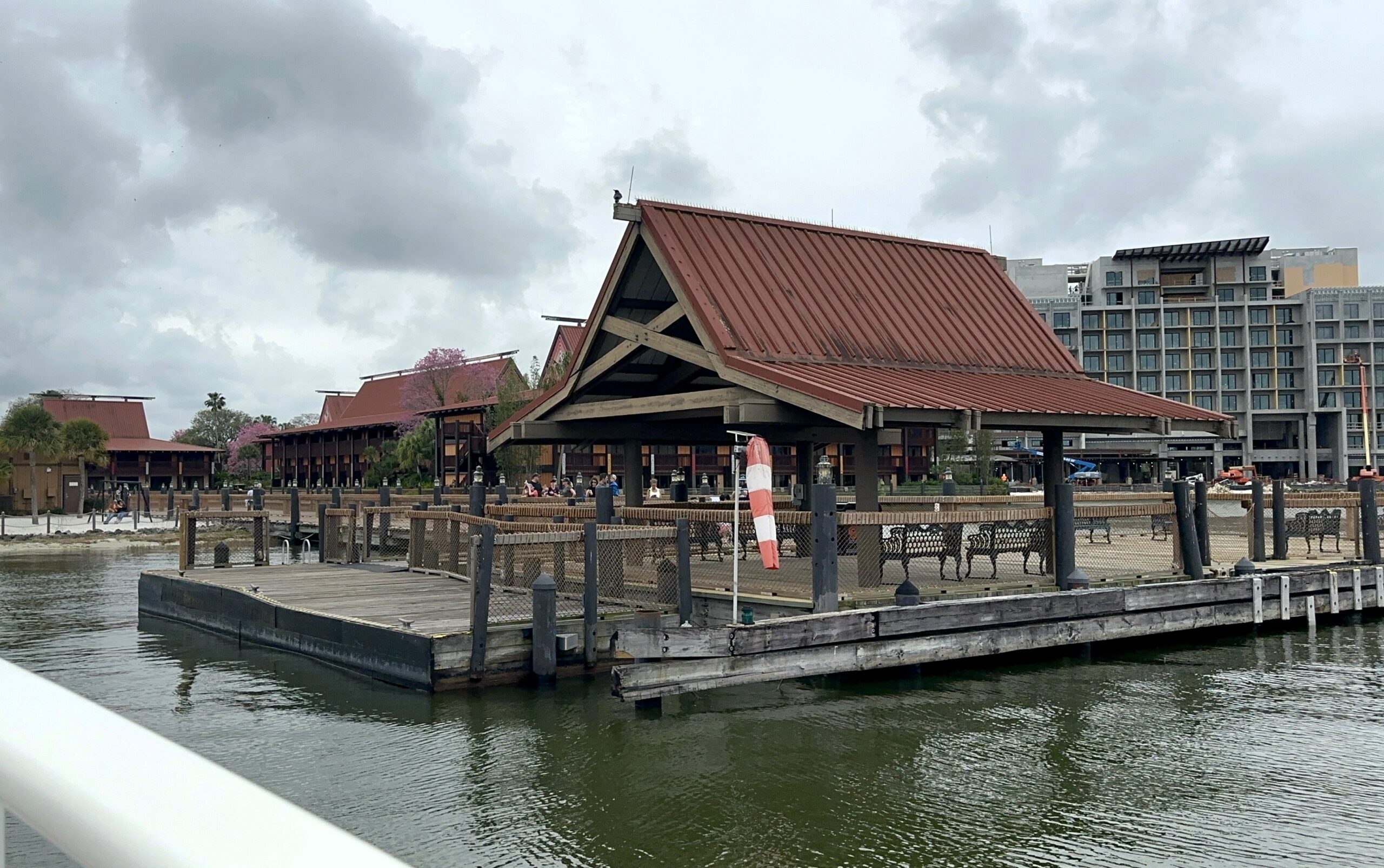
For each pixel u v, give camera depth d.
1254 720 12.27
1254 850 8.42
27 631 20.92
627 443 21.42
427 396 78.19
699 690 12.45
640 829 9.02
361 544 27.09
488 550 13.97
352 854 0.70
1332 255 124.62
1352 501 21.67
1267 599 17.72
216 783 0.83
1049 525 16.92
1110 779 10.20
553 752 11.20
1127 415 17.25
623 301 19.31
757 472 13.14
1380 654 16.23
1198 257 122.38
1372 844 8.50
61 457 73.25
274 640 17.67
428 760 10.95
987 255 23.05
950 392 16.25
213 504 69.00
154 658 17.52
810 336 17.72
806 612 14.09
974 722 12.27
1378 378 115.75
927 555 16.09
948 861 8.29
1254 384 118.38
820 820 9.18
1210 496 35.34
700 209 19.22
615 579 15.77
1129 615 16.03
